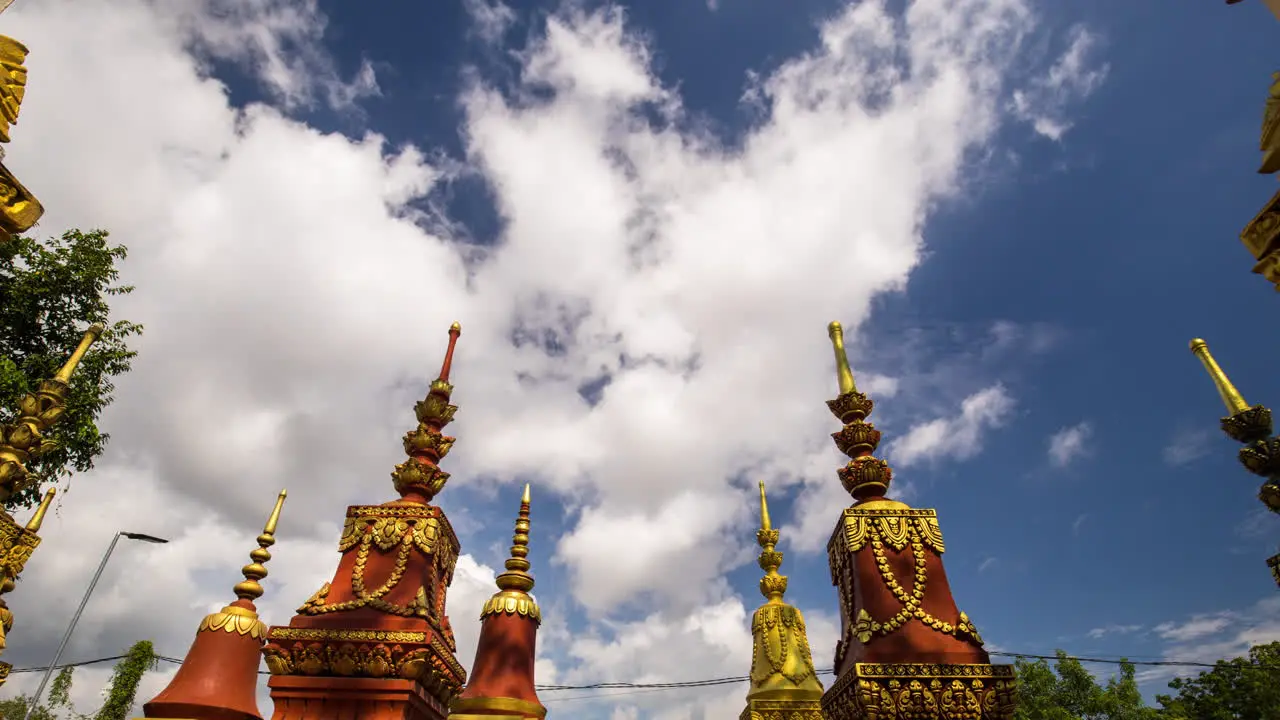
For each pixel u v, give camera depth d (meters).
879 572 4.38
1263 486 4.19
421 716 4.47
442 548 5.11
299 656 4.31
